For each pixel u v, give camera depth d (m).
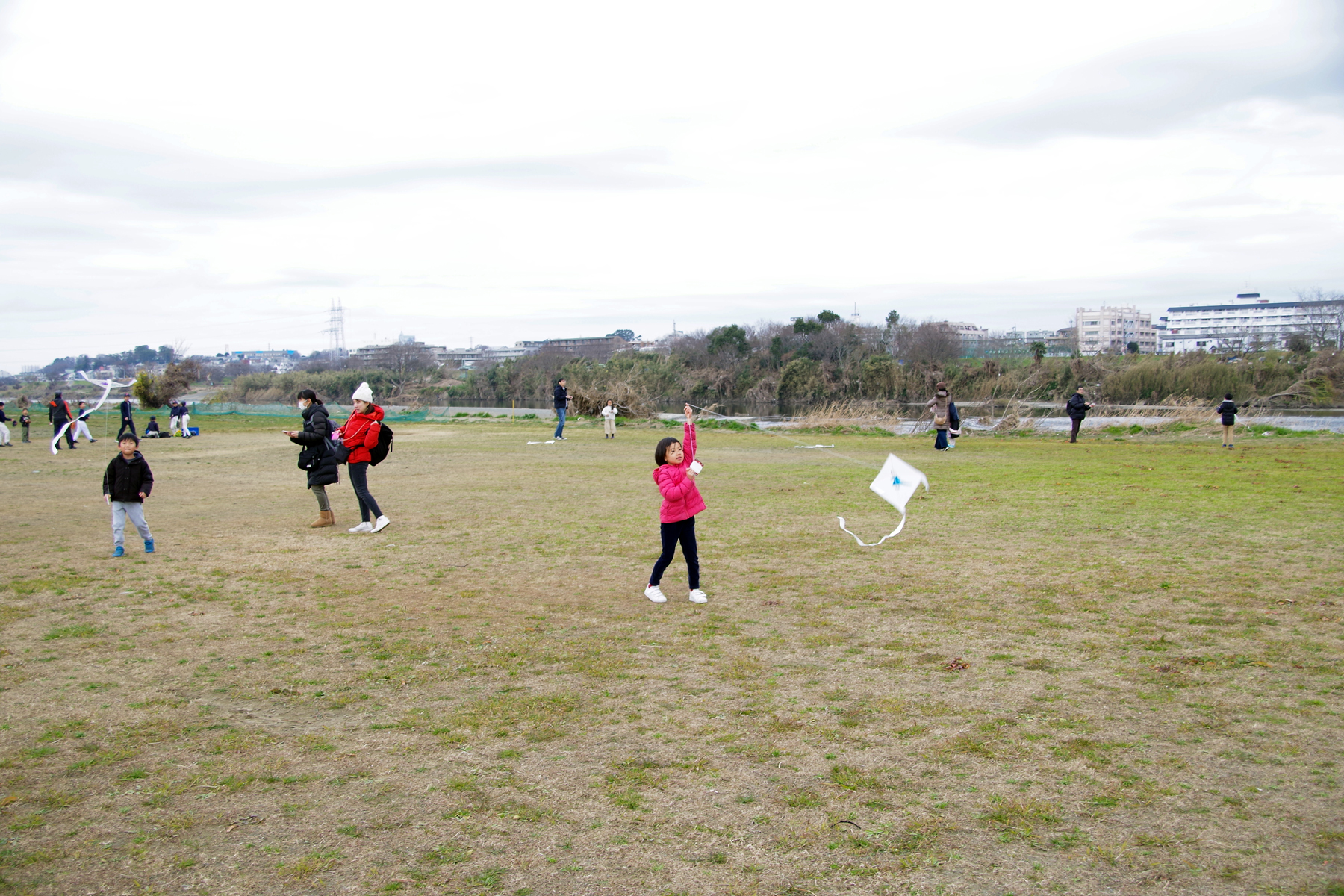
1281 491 13.21
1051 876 3.11
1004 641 5.98
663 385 60.53
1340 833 3.34
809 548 9.53
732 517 11.79
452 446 25.19
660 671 5.54
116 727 4.68
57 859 3.32
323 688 5.30
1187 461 18.59
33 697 5.15
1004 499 13.00
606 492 14.72
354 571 8.67
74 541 10.48
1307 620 6.26
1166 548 8.99
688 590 7.74
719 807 3.70
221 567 8.87
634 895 3.04
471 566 8.87
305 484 16.38
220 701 5.08
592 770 4.09
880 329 76.50
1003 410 39.38
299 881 3.15
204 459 21.73
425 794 3.86
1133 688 5.00
